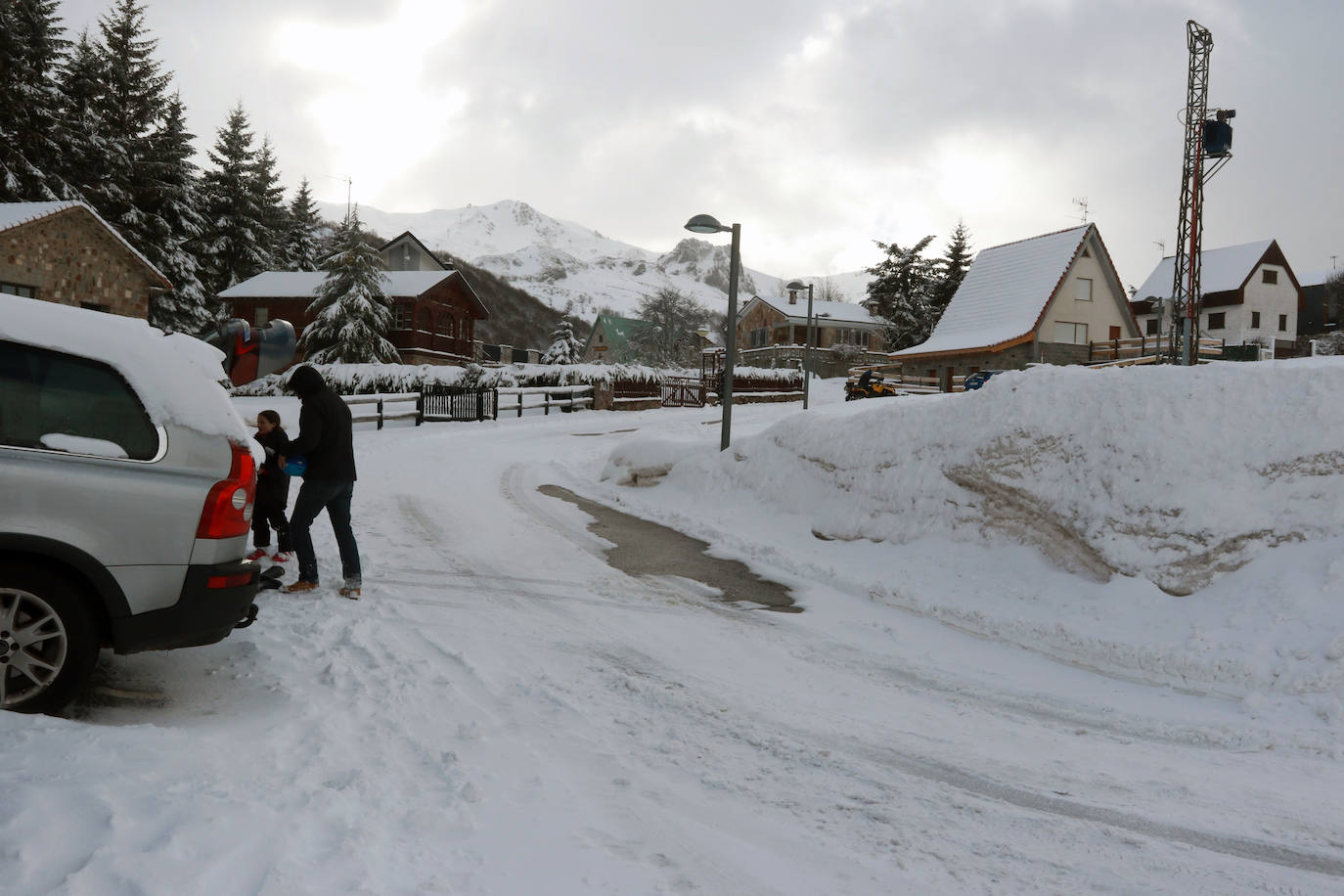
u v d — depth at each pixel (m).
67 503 3.84
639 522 11.31
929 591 7.59
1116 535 7.00
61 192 38.47
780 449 11.50
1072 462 7.70
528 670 5.23
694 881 2.82
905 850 3.18
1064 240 42.28
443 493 12.84
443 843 2.89
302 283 48.56
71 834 2.51
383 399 24.59
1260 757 4.31
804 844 3.18
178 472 4.13
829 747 4.26
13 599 3.78
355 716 4.19
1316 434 6.62
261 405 28.12
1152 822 3.52
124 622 3.96
